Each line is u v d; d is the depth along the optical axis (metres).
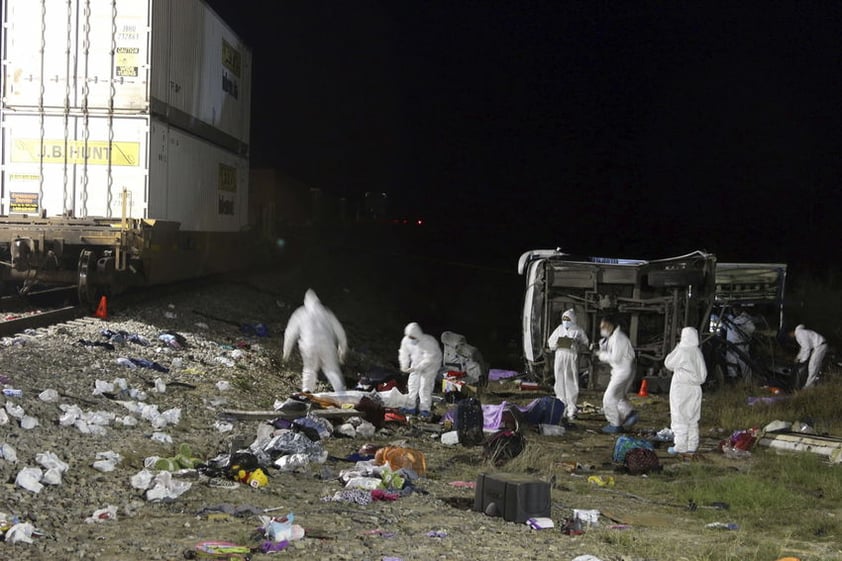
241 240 28.06
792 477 10.16
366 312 31.11
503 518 7.70
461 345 18.42
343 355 13.75
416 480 9.22
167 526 6.81
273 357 17.89
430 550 6.45
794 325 28.80
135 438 9.60
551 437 13.44
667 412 16.19
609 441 13.22
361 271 38.97
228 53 25.05
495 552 6.50
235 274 29.28
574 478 10.08
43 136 17.86
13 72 17.81
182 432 10.55
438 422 13.81
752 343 20.70
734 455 11.73
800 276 36.56
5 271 18.16
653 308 17.75
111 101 17.83
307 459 9.50
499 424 13.17
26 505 6.97
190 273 22.52
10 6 17.77
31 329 14.77
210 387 13.51
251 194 49.38
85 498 7.39
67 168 17.91
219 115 24.20
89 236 17.45
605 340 14.77
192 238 22.06
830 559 6.75
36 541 6.21
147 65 17.84
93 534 6.49
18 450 8.27
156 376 13.38
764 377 19.41
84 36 17.78
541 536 7.14
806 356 17.89
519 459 10.55
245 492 8.09
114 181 17.97
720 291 19.94
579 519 7.47
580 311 18.11
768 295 20.81
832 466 10.70
